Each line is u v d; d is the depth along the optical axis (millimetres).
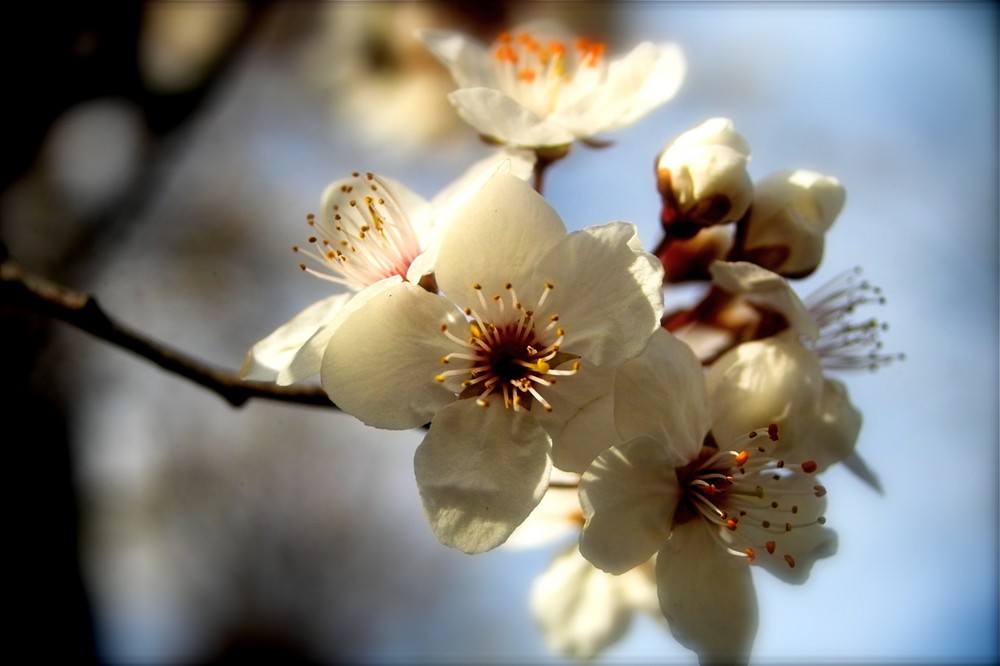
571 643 187
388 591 419
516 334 157
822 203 168
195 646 389
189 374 168
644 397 156
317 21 316
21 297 166
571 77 182
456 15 277
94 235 241
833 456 164
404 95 292
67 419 235
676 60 172
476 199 155
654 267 154
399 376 156
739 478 161
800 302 160
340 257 165
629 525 155
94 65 221
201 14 250
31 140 219
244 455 386
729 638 158
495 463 154
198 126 270
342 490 411
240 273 362
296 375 154
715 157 164
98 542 310
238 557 393
